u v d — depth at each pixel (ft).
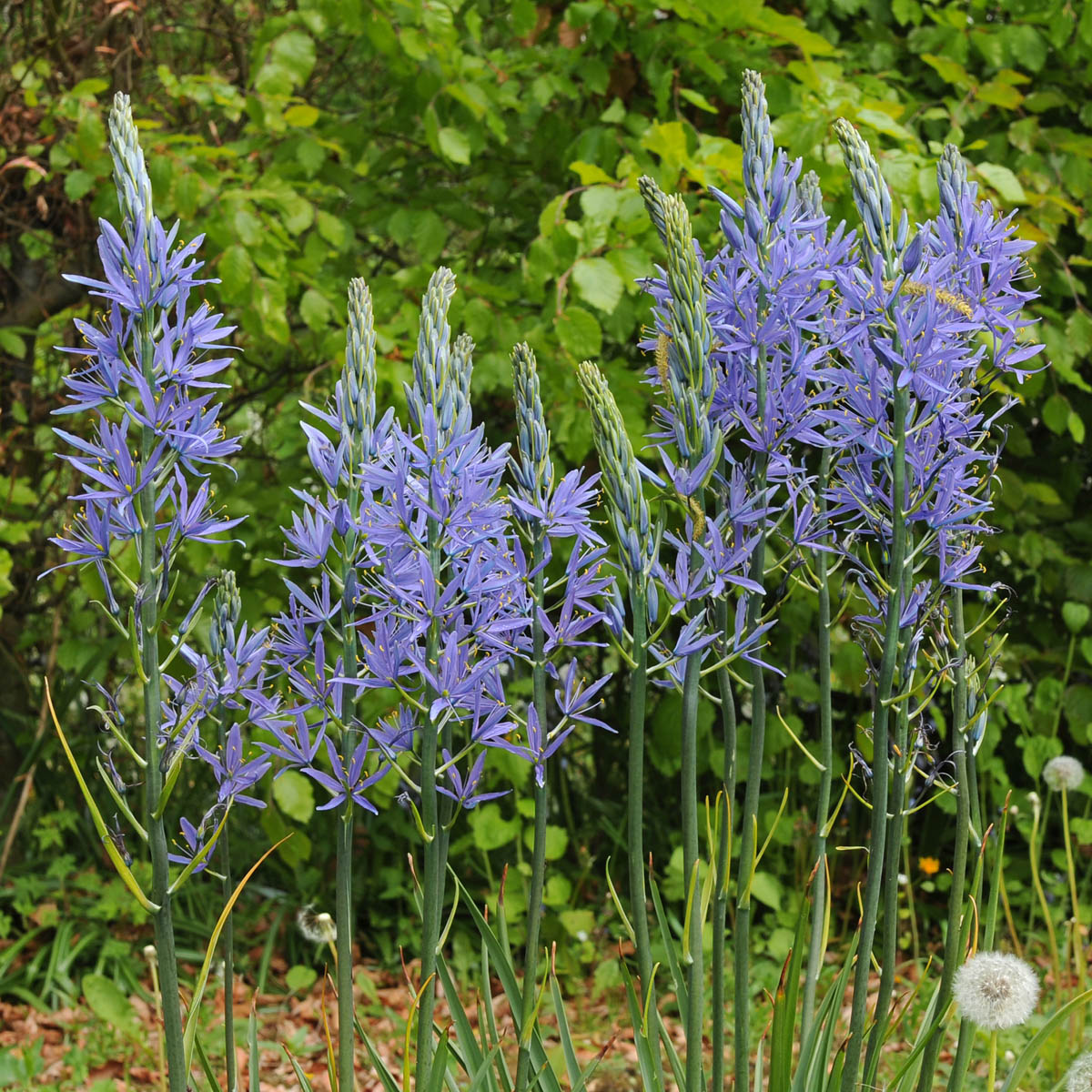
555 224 10.21
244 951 13.24
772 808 13.51
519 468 5.33
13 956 12.23
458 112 12.10
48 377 14.98
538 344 10.53
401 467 4.80
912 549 5.64
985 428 5.78
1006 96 11.79
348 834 5.08
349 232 11.90
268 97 10.77
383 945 13.29
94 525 4.61
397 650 4.94
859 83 11.79
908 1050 10.25
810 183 6.40
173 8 14.52
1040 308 11.93
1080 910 12.71
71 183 10.75
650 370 5.81
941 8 12.79
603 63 11.77
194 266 4.72
